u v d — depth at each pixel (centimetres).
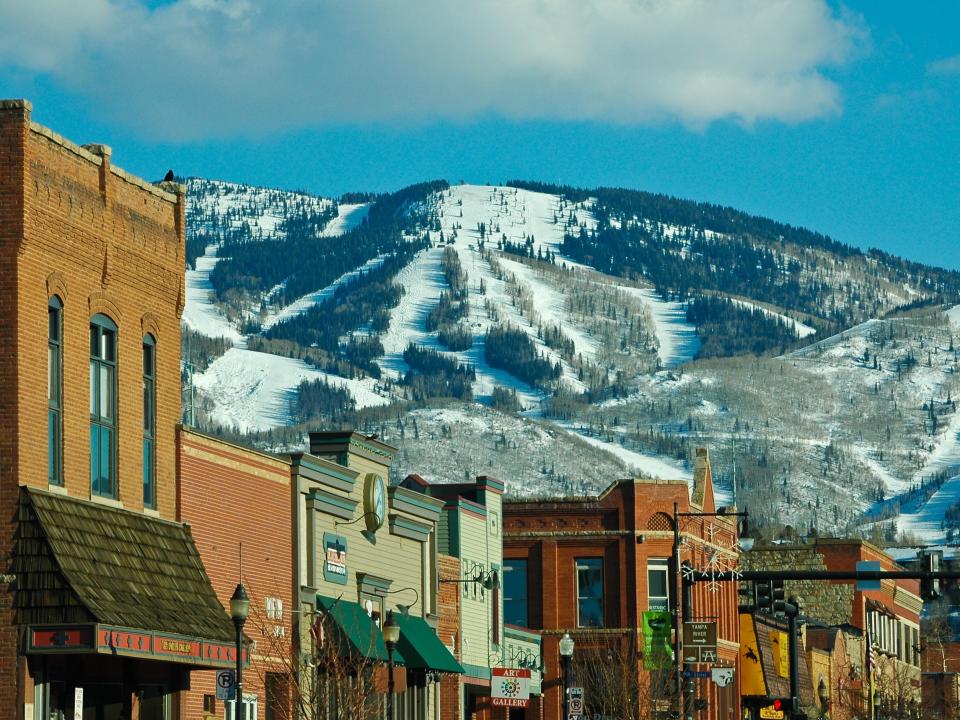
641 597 16788
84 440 8025
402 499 12112
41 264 7669
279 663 9962
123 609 7625
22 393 7444
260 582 9831
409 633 11750
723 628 18112
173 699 8675
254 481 9869
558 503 17188
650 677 16038
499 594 14712
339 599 10500
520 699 14075
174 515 8900
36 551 7369
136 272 8644
